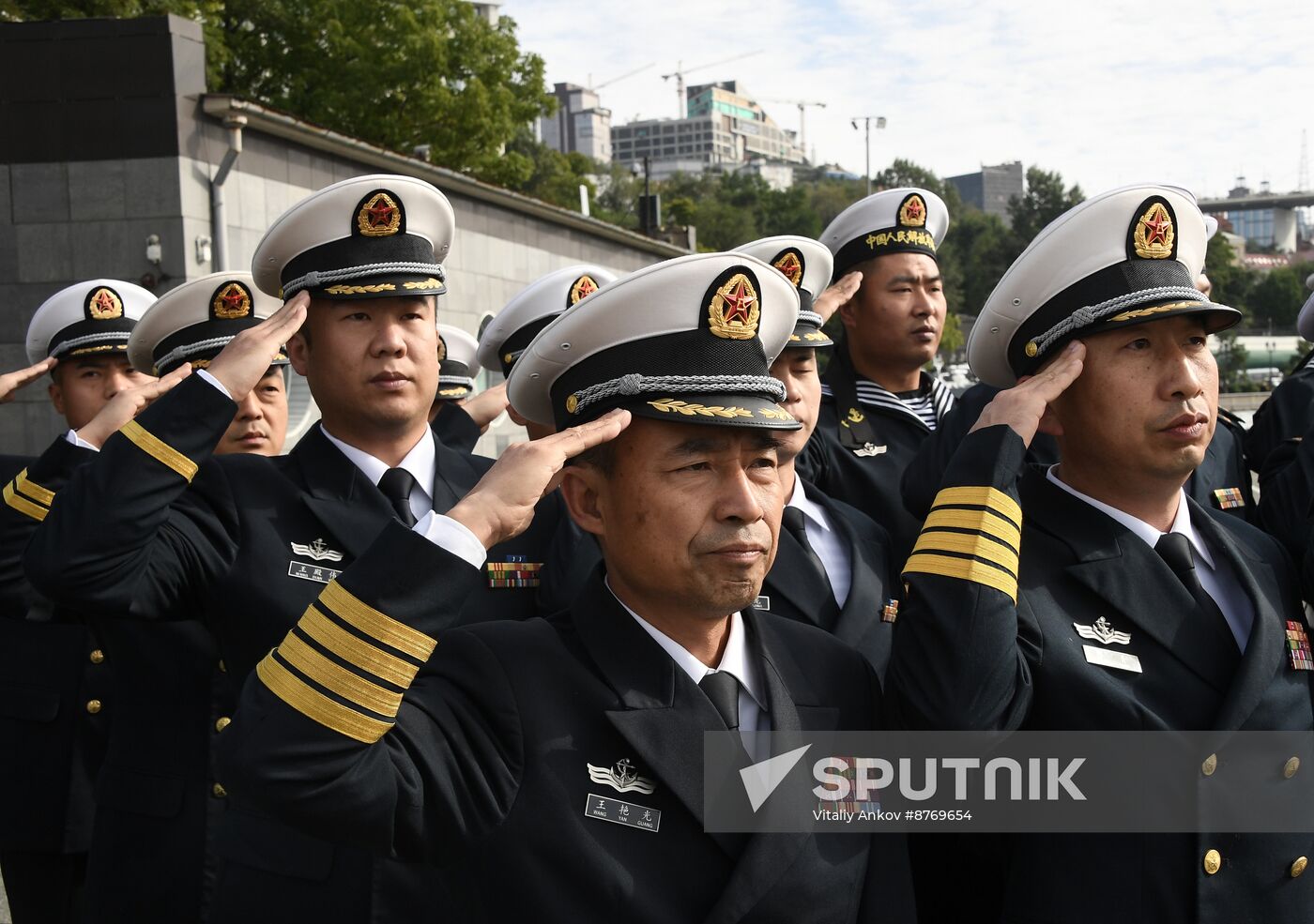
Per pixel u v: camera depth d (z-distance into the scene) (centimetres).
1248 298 8338
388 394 294
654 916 182
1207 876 220
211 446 267
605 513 196
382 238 299
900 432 444
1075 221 239
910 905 210
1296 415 395
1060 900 223
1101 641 229
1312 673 243
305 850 265
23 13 1533
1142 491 238
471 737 186
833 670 214
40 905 400
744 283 201
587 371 204
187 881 297
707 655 201
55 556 252
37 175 1204
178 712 307
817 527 330
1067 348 238
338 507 290
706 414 187
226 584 280
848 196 10531
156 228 1198
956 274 9069
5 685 396
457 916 192
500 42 2475
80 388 431
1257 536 259
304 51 2295
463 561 175
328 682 167
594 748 190
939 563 214
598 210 6209
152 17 1187
